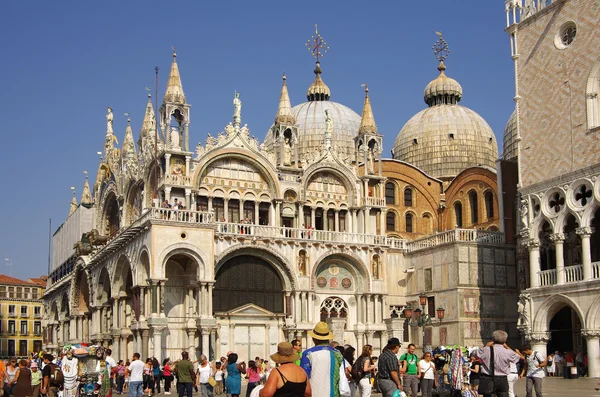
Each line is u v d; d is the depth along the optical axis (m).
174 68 59.53
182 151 58.44
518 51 53.94
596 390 37.81
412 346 27.95
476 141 90.69
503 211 66.19
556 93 50.47
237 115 62.16
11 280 136.38
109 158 75.06
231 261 58.25
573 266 48.59
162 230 53.22
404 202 80.19
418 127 92.62
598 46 47.59
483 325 60.75
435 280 62.88
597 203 46.59
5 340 132.12
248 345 57.94
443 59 98.62
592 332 46.47
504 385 19.53
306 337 59.56
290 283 59.72
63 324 85.06
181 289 57.53
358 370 23.52
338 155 66.62
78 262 74.56
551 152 50.47
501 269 62.56
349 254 62.25
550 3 51.41
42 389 28.61
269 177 62.50
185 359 31.66
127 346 61.16
